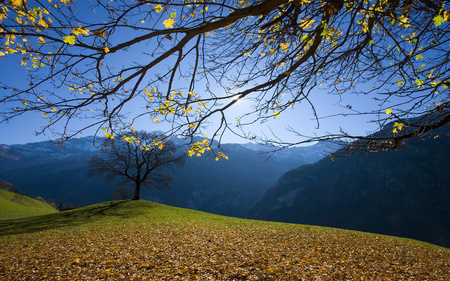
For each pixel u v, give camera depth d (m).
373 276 9.38
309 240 14.13
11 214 40.41
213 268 8.98
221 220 21.72
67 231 16.75
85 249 11.51
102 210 26.89
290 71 3.17
